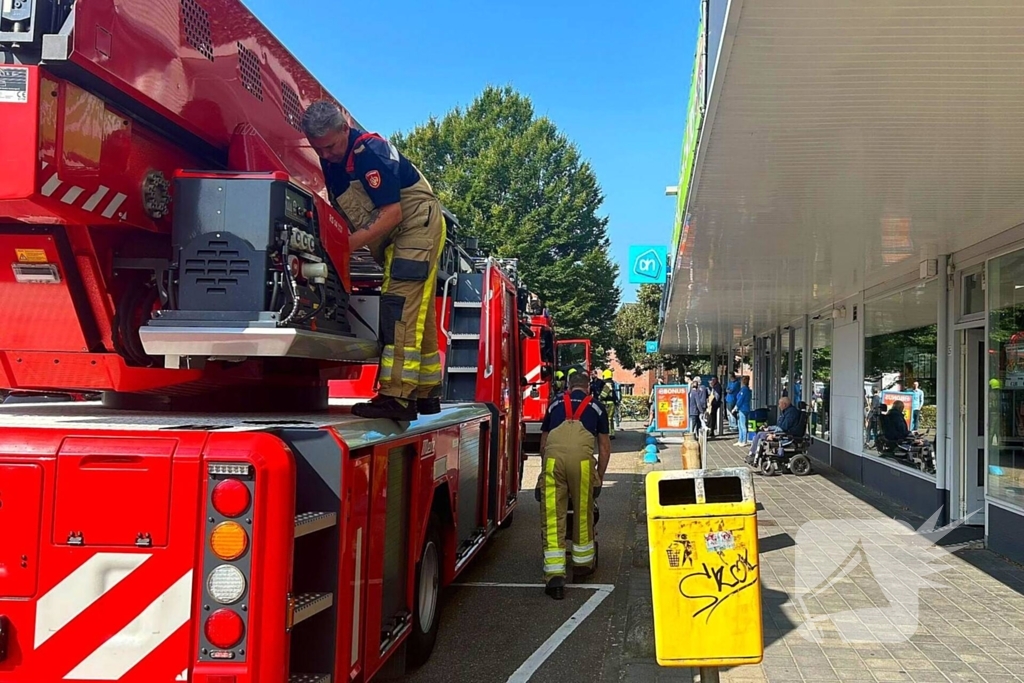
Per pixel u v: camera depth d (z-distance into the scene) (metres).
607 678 5.12
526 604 6.81
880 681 4.80
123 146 3.28
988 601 6.35
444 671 5.25
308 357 3.62
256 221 3.34
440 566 5.65
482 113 44.56
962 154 5.50
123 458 2.85
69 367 3.61
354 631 3.40
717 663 3.64
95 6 2.93
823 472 15.05
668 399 20.38
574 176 41.88
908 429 11.04
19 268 3.36
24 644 2.81
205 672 2.76
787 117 4.82
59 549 2.82
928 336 10.33
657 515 3.69
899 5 3.40
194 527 2.81
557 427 7.28
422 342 4.26
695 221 7.82
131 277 3.59
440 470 5.26
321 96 4.81
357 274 4.93
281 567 2.83
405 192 4.20
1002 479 8.08
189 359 3.58
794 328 21.03
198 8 3.58
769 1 3.37
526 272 39.16
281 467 2.87
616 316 56.62
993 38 3.71
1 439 2.89
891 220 7.67
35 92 2.82
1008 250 8.07
